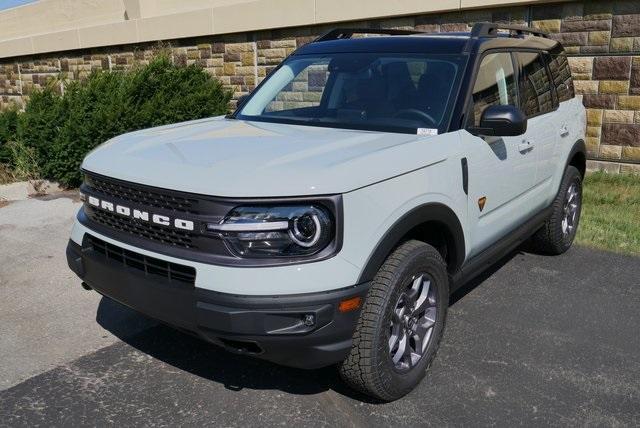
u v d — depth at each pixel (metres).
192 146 3.47
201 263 2.90
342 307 2.90
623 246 6.01
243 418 3.25
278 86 4.71
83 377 3.64
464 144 3.74
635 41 7.68
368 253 3.01
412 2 9.09
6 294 4.81
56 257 5.64
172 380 3.61
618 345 4.06
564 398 3.45
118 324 4.33
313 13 10.20
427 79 4.06
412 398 3.44
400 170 3.20
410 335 3.43
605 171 8.26
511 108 3.74
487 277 5.26
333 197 2.86
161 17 12.65
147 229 3.15
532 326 4.32
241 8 11.20
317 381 3.61
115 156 3.46
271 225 2.82
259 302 2.80
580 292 4.94
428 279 3.47
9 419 3.22
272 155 3.17
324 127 4.01
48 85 9.13
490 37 4.43
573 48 8.15
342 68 4.43
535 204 4.99
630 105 7.88
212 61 12.12
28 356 3.87
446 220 3.55
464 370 3.73
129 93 8.41
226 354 3.92
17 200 7.66
